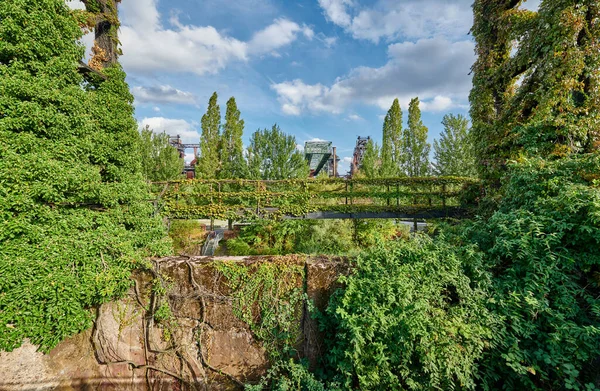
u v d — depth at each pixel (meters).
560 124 4.12
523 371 2.32
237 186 9.47
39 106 3.38
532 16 5.08
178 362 3.72
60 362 3.27
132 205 4.97
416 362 2.69
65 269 3.16
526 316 2.69
